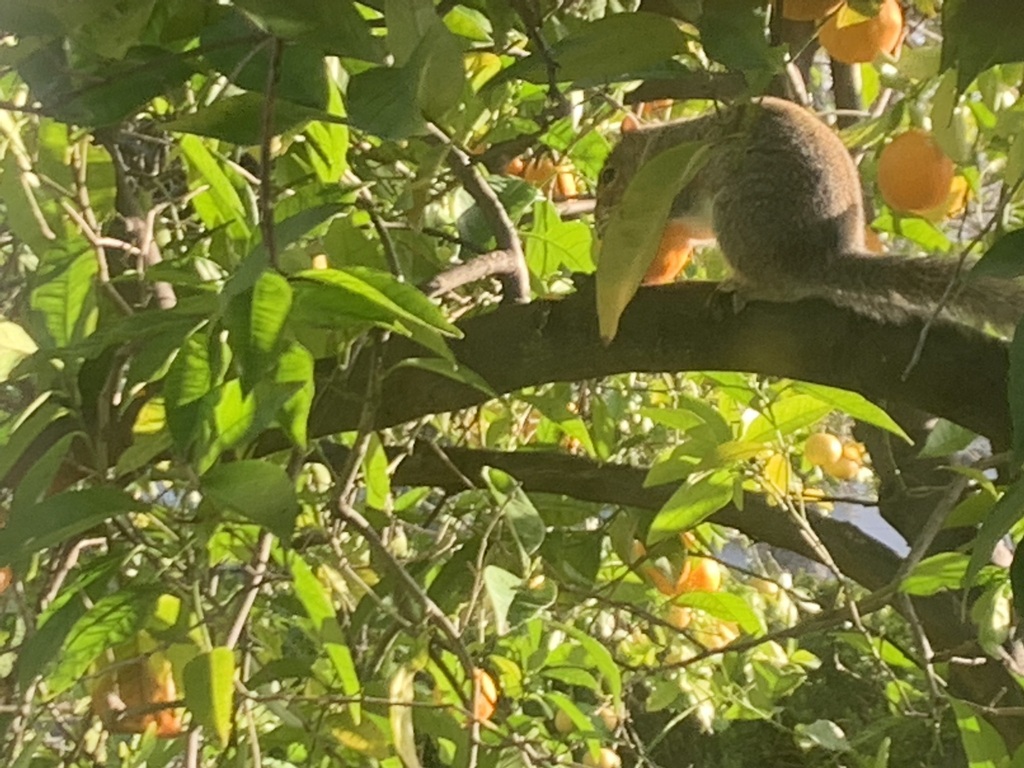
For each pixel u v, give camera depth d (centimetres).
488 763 127
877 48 92
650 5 82
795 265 142
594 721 172
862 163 172
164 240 153
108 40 74
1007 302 119
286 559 109
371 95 60
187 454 79
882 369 104
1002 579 120
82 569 103
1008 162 104
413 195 132
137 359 83
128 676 114
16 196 107
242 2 64
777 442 134
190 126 71
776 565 236
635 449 203
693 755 325
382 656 125
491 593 121
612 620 203
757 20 65
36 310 102
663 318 111
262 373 65
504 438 192
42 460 87
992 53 60
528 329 115
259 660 138
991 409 101
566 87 103
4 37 98
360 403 117
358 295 76
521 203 159
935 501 171
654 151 171
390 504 151
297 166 123
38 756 131
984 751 118
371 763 115
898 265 138
